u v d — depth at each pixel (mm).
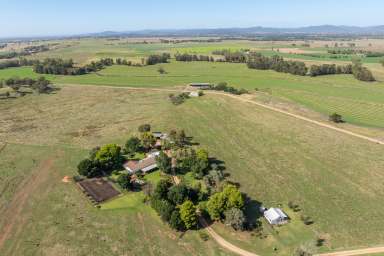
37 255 64562
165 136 116000
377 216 76062
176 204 78938
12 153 107250
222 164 99062
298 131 124812
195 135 121625
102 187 87500
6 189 86375
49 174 94062
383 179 90938
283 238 69625
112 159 96312
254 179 91062
